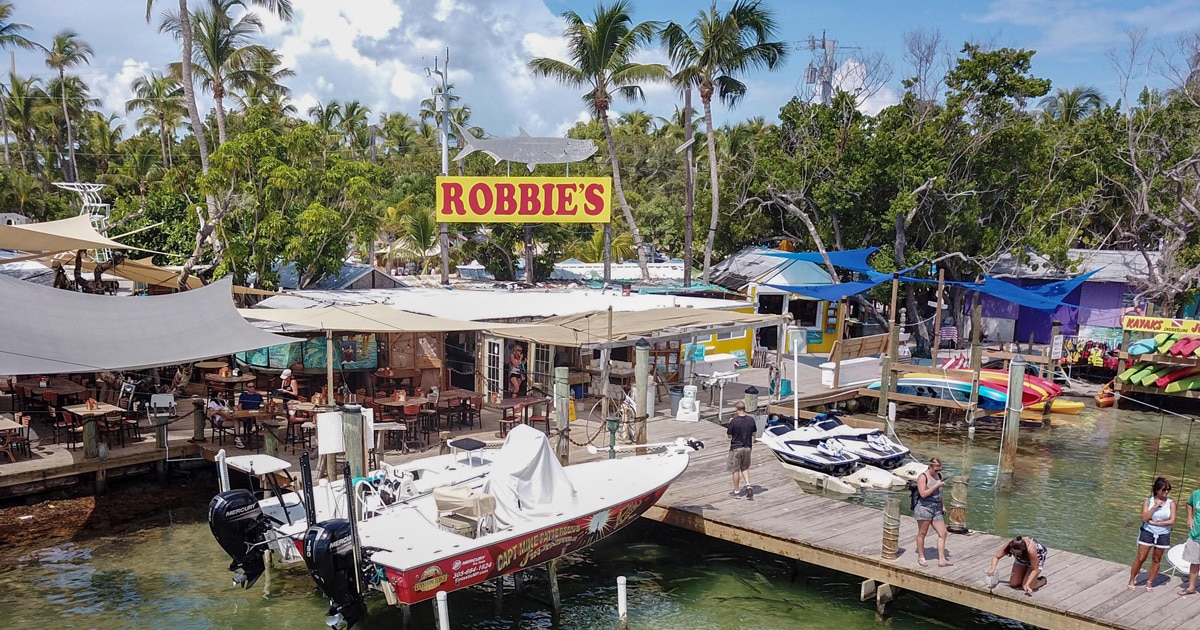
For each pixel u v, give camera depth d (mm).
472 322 19859
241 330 16875
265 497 16078
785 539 13453
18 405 20141
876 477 18766
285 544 12242
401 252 47594
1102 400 28500
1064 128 41406
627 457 16703
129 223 30594
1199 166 33625
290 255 27922
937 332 27578
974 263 33125
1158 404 28422
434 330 17625
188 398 21922
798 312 35219
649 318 21531
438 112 34844
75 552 14094
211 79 37000
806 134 36062
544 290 29047
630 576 14164
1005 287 29547
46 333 14547
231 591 12859
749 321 22188
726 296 34344
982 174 33031
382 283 32156
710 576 14195
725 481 16672
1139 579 11922
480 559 11570
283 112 56688
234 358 22406
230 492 12094
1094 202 38969
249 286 28000
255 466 13719
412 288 30062
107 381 20188
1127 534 15984
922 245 34656
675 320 21250
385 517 12508
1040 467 20953
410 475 13719
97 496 16500
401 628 12172
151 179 57094
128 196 32969
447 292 26875
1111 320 35938
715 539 15562
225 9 34688
